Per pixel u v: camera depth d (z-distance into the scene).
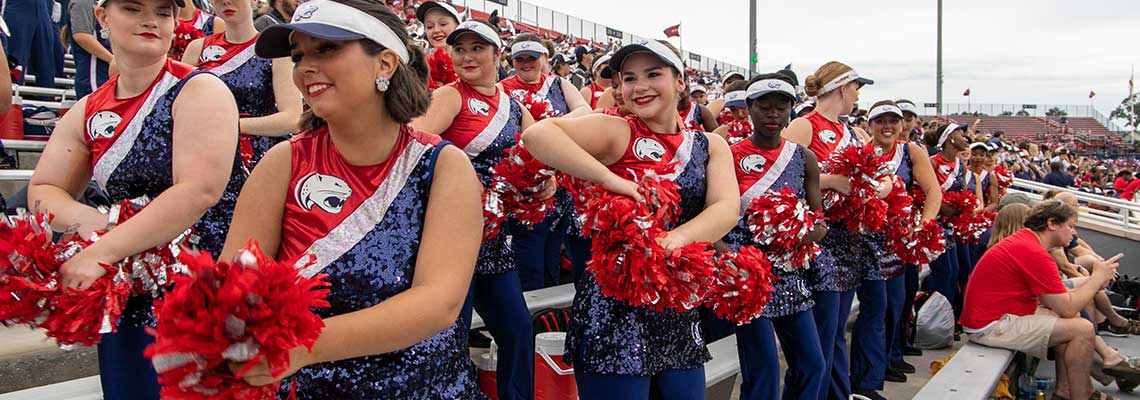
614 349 2.59
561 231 4.94
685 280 2.37
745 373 3.50
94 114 2.28
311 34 1.62
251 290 1.28
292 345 1.32
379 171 1.78
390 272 1.73
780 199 3.42
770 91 3.59
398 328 1.57
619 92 3.74
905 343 6.52
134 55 2.19
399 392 1.81
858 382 5.03
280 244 1.81
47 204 2.21
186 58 3.54
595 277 2.60
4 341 2.99
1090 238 11.85
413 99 1.77
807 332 3.62
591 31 32.44
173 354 1.28
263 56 1.78
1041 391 5.90
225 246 1.78
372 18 1.70
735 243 3.61
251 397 1.38
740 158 3.70
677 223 2.70
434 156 1.77
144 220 2.07
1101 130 59.94
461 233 1.74
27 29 6.11
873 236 4.95
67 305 1.96
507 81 5.16
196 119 2.17
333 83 1.68
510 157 3.27
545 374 3.63
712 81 26.41
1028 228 5.84
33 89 5.96
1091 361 5.55
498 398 3.64
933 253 5.10
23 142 4.89
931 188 5.29
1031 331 5.55
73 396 2.80
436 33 5.00
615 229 2.38
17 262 1.91
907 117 6.27
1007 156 16.00
